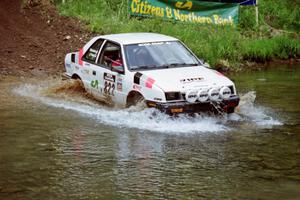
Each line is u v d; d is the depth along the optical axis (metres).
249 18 22.77
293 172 8.43
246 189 7.71
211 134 10.35
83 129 10.55
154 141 9.84
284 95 14.29
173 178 8.09
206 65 12.07
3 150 9.33
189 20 20.84
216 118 11.07
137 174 8.23
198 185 7.83
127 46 11.84
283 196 7.46
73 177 8.09
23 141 9.82
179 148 9.48
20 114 11.59
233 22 21.34
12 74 15.40
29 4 19.41
